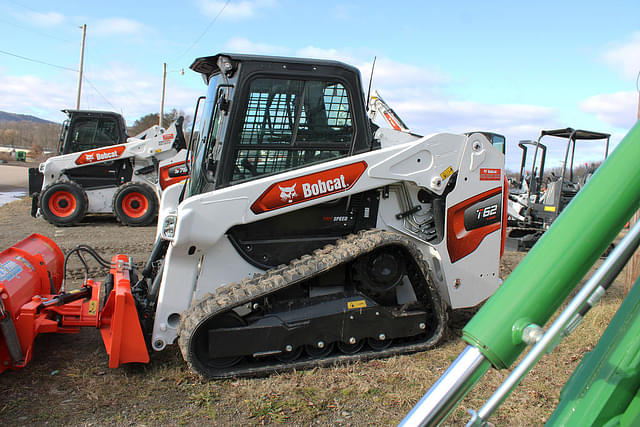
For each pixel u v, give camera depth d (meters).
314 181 4.09
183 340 3.66
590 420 1.46
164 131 12.52
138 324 3.75
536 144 12.01
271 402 3.45
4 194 20.91
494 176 4.77
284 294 4.14
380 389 3.66
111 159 12.00
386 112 5.95
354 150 4.33
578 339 4.55
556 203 11.20
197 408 3.39
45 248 4.94
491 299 1.40
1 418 3.20
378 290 4.26
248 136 4.07
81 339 4.58
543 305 1.33
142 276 4.50
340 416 3.30
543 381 3.79
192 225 3.84
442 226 4.62
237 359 3.91
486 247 4.80
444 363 4.09
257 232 4.22
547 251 1.35
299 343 3.95
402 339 4.43
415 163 4.39
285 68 4.09
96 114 12.47
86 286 4.21
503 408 3.39
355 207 4.47
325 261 3.95
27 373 3.84
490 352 1.34
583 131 11.35
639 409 1.44
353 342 4.09
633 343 1.47
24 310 3.58
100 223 12.30
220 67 4.16
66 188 11.61
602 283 1.30
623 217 1.32
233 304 3.72
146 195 11.84
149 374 3.84
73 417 3.24
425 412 1.33
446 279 4.63
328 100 4.24
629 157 1.33
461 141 4.55
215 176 4.08
